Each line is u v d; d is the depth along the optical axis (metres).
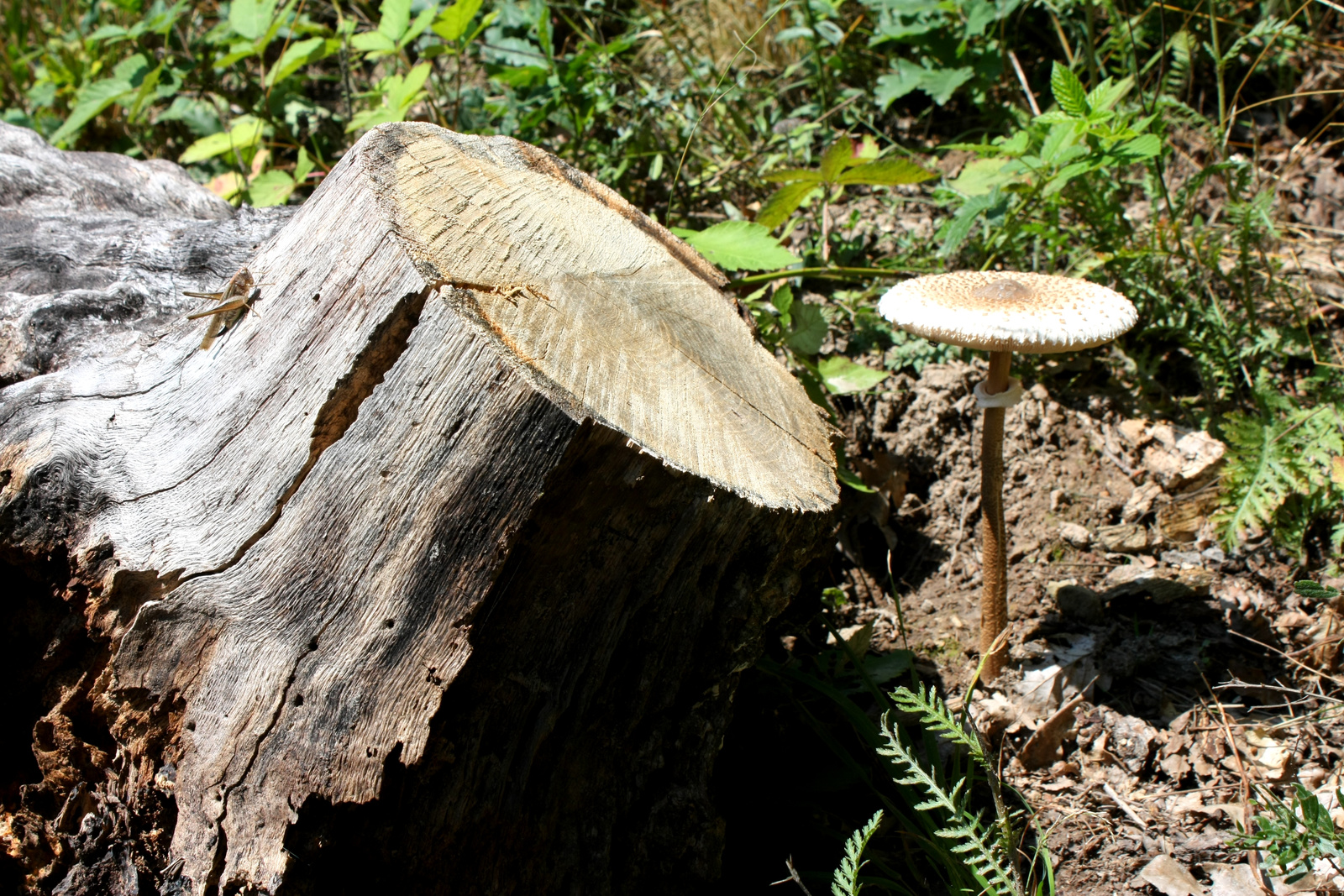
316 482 1.01
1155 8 1.69
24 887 1.05
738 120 1.71
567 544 1.01
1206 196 1.61
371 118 1.54
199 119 1.79
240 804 1.01
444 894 1.04
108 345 1.16
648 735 1.08
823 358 1.49
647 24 1.83
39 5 2.32
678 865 1.10
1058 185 1.38
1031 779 1.22
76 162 1.42
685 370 1.08
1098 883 1.16
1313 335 1.47
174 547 1.03
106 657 1.06
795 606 1.27
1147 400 1.44
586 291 1.07
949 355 1.45
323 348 1.02
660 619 1.05
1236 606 1.30
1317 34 1.68
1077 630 1.30
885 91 1.67
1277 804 1.08
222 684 1.02
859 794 1.21
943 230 1.45
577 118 1.64
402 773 1.00
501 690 1.02
